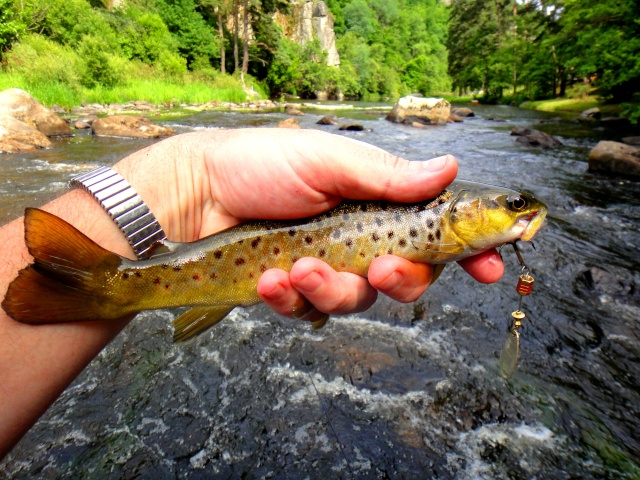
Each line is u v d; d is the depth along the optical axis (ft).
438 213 0.70
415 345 1.48
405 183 0.68
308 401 1.25
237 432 1.15
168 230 0.69
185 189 0.70
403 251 0.70
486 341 1.51
